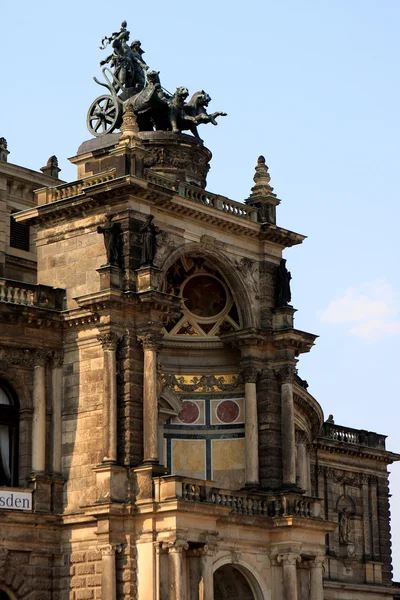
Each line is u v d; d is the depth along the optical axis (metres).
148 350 99.06
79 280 103.62
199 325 111.06
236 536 102.44
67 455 101.31
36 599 98.38
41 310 102.00
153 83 112.44
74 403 101.81
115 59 113.81
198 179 114.31
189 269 110.19
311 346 110.69
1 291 101.81
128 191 100.62
